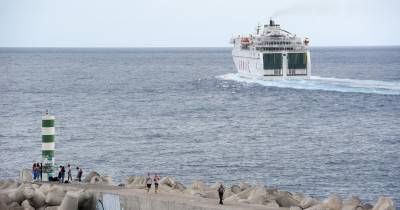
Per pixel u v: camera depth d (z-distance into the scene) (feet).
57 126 478.18
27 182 192.85
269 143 407.23
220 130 465.88
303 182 295.69
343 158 355.15
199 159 348.59
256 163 338.75
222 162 340.18
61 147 384.47
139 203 159.02
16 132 441.27
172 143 402.11
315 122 519.19
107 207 165.89
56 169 207.51
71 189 173.88
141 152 368.89
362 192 277.23
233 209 147.84
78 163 334.44
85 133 442.91
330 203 161.99
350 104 646.33
